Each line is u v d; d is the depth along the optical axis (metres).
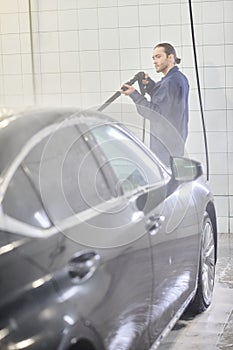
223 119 6.48
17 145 2.58
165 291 3.07
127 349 2.53
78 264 2.22
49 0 6.61
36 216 2.40
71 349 2.10
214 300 4.45
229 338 3.75
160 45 6.39
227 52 6.39
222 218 6.59
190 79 6.48
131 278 2.56
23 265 2.12
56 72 6.71
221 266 5.32
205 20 6.39
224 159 6.53
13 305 1.96
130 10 6.50
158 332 2.96
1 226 2.33
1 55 6.71
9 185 2.42
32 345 1.88
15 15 6.66
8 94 6.62
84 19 6.59
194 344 3.66
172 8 6.42
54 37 6.65
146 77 6.46
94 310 2.20
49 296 2.04
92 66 6.63
